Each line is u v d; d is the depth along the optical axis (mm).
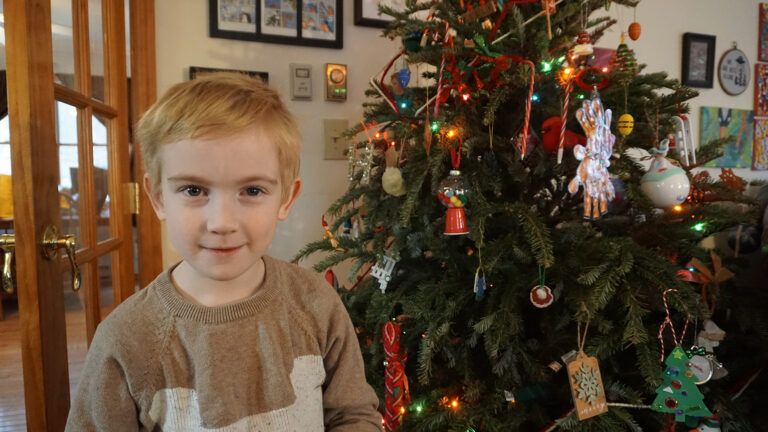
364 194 1216
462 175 1021
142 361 554
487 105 1030
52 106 909
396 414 1007
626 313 1043
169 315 575
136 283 1550
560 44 1052
